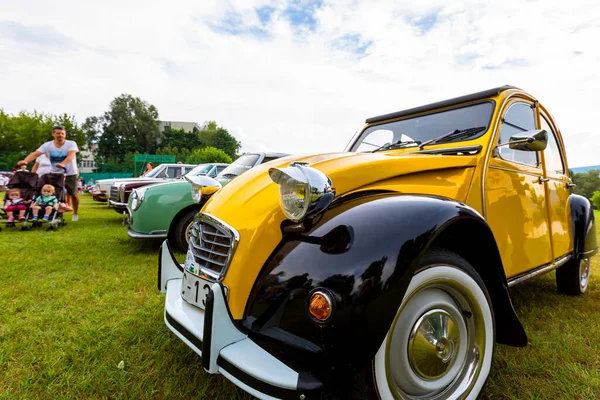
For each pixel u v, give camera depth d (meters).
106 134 61.16
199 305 1.66
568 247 3.09
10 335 2.33
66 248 5.00
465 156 2.05
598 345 2.25
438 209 1.46
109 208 11.91
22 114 40.84
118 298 3.03
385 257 1.27
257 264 1.50
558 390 1.79
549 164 2.95
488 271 1.73
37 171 7.28
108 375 1.88
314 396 1.17
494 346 1.70
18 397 1.72
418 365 1.45
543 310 2.87
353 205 1.50
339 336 1.21
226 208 1.69
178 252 4.63
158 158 36.19
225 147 70.50
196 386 1.79
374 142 3.01
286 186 1.42
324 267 1.29
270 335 1.33
